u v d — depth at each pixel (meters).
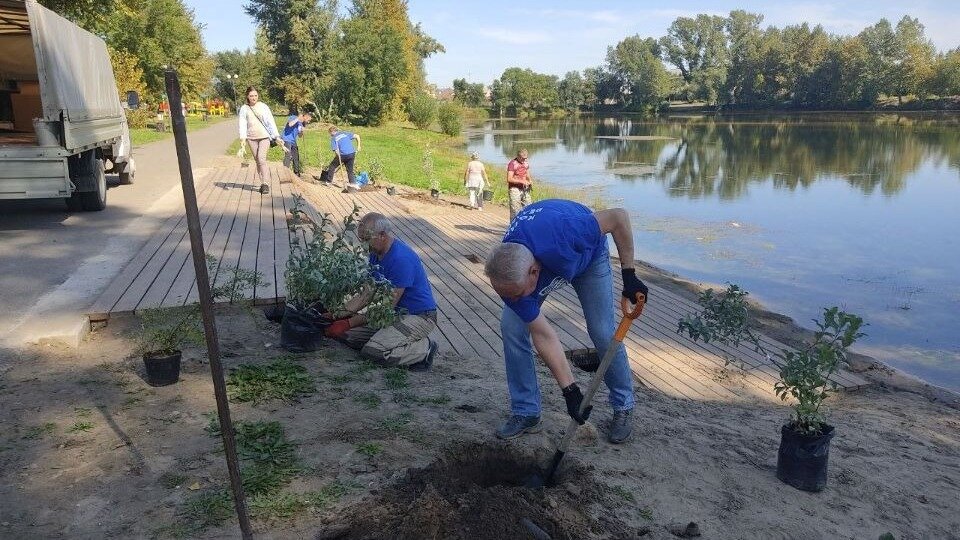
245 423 3.77
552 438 3.87
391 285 4.77
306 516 2.95
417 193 17.28
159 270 6.92
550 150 41.25
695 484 3.62
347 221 5.45
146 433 3.65
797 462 3.75
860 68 83.56
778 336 8.59
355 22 47.22
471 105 112.12
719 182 25.30
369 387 4.42
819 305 10.55
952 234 15.75
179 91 2.21
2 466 3.31
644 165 31.66
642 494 3.42
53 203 11.55
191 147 23.48
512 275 3.11
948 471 4.53
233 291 5.69
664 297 9.04
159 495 3.08
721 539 3.13
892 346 8.85
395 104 51.03
